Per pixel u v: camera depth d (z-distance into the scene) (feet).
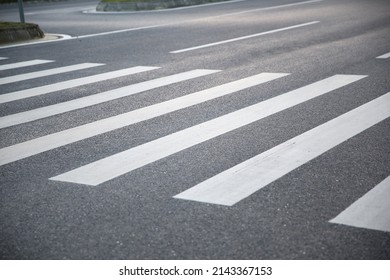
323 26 45.29
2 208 12.75
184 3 72.49
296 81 25.23
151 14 62.54
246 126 18.57
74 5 86.07
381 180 13.76
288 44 36.37
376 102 21.18
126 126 19.04
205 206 12.50
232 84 25.07
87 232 11.46
